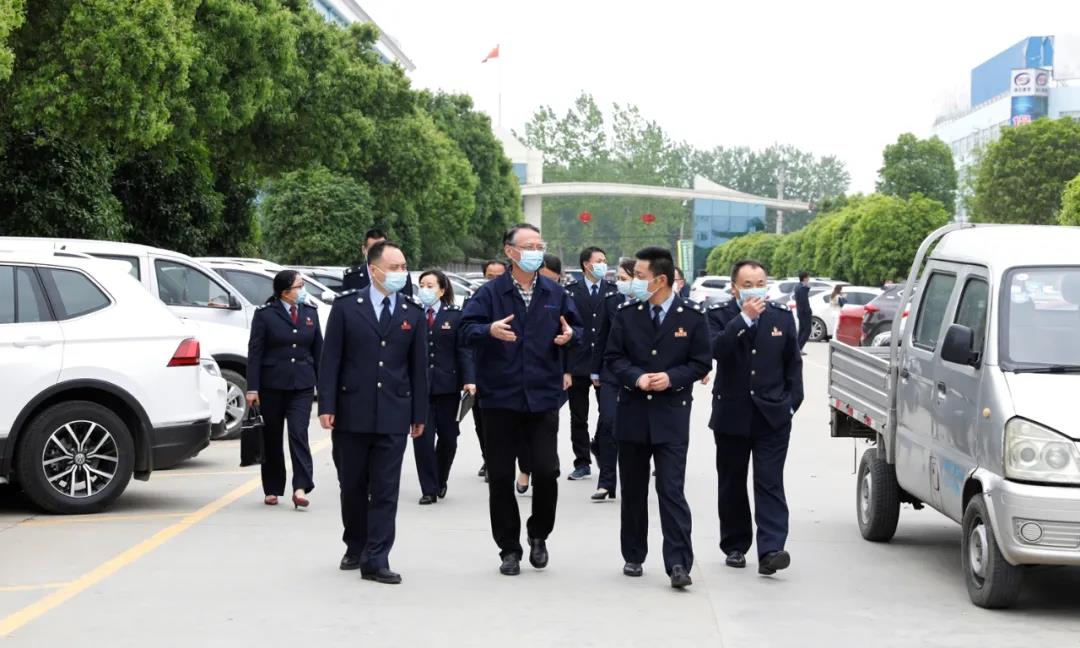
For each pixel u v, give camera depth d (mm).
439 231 64188
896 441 9398
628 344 8258
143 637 6777
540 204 126750
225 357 15719
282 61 27188
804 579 8484
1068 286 8117
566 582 8281
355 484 8445
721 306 11469
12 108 20344
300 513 10727
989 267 8320
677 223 158875
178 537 9562
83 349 10562
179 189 30016
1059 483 7301
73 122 20328
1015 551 7320
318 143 33719
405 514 10898
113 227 24641
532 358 8352
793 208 130000
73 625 7004
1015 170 58312
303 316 11125
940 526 10578
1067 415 7391
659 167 162250
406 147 45844
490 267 13492
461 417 11727
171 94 22219
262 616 7258
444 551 9273
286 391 10977
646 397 8219
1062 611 7680
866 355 10133
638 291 8227
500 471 8445
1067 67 101938
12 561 8656
